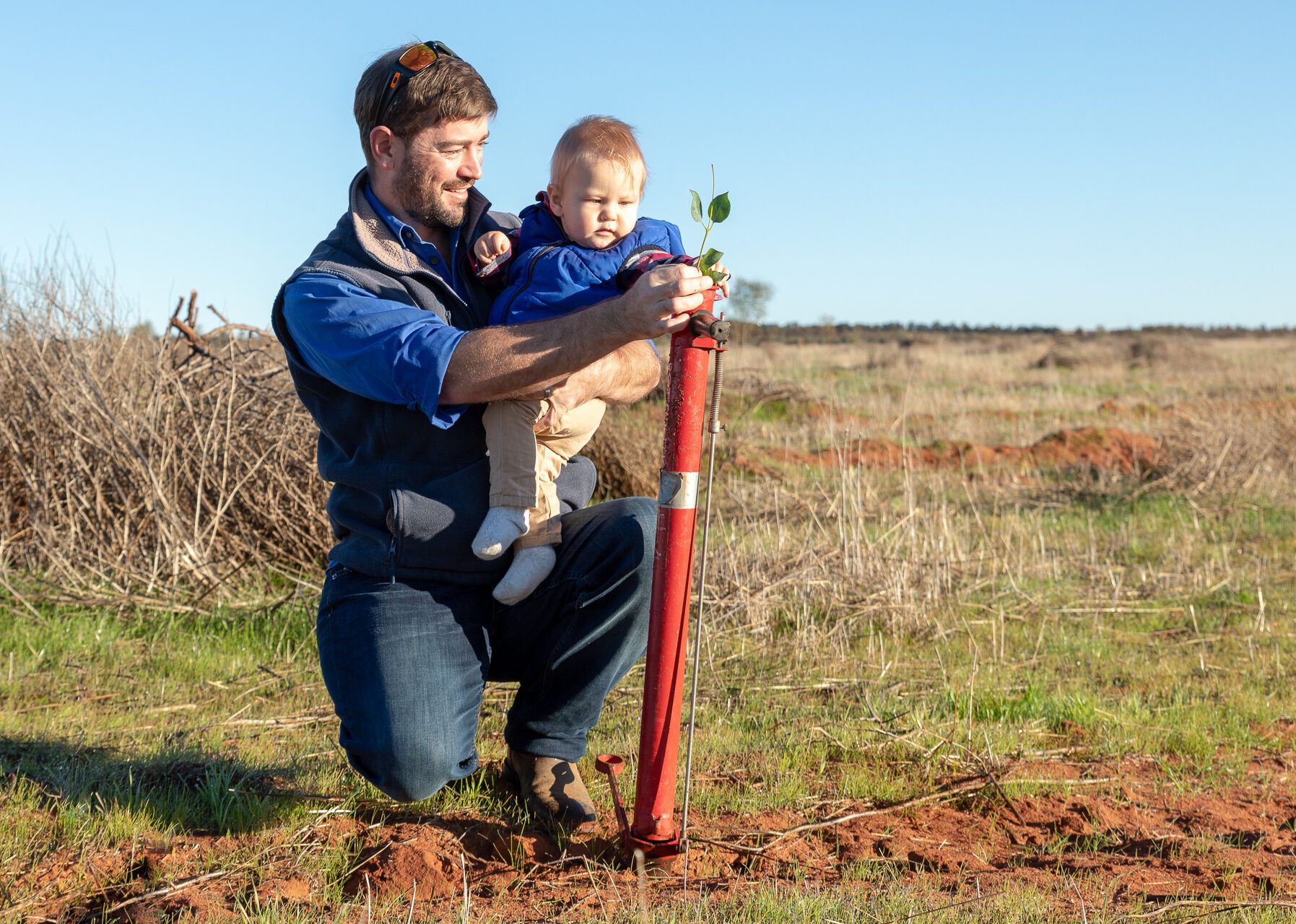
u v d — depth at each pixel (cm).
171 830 312
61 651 533
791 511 859
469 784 345
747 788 361
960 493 1102
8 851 295
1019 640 598
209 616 600
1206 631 628
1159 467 1172
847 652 564
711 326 260
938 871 304
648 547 301
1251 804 366
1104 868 307
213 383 731
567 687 315
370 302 273
